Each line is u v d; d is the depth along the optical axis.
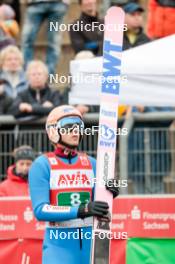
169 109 28.23
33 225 20.80
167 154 26.52
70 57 31.56
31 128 26.97
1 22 30.84
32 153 23.00
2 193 22.83
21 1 32.59
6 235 20.83
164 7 29.83
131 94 20.66
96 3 30.25
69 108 16.84
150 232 20.84
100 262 15.99
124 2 30.44
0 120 26.88
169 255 20.83
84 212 15.99
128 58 20.73
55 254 16.52
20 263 20.81
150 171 26.45
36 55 31.70
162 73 20.50
